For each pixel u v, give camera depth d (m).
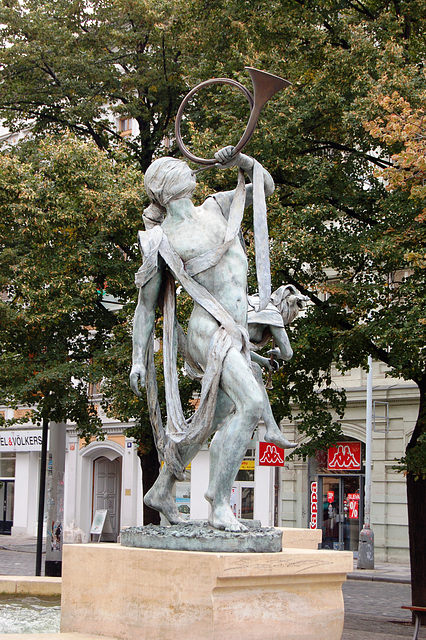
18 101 18.27
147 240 5.54
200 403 5.27
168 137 19.02
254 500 28.02
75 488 33.22
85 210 14.73
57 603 7.53
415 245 12.80
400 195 13.05
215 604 4.33
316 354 14.42
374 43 14.88
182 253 5.53
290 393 14.77
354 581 20.98
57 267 14.70
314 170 14.03
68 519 33.34
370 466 24.05
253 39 15.05
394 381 25.80
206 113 15.03
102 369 14.95
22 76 18.28
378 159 14.73
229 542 4.76
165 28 16.72
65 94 18.17
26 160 17.14
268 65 14.60
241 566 4.39
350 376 26.80
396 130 11.16
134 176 15.12
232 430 5.11
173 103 18.39
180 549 4.87
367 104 13.19
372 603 16.48
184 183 5.63
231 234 5.58
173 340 5.62
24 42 17.91
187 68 16.86
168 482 5.65
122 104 18.09
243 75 14.18
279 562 4.55
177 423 5.48
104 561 4.97
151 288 5.63
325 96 14.12
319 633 4.76
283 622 4.59
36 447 35.19
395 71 13.12
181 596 4.47
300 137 14.38
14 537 35.50
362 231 14.02
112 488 33.81
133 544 5.13
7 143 19.45
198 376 5.72
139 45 18.56
